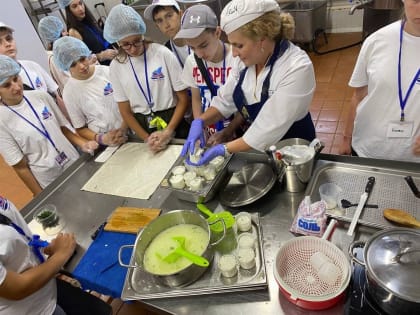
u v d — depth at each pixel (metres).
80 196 1.41
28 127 1.78
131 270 0.96
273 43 1.13
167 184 1.20
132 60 1.79
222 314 0.81
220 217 1.05
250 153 1.39
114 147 1.75
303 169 1.09
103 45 3.30
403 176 1.09
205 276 0.90
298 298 0.74
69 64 1.79
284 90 1.13
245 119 1.54
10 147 1.76
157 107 1.91
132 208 1.24
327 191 1.08
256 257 0.93
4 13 2.72
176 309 0.84
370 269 0.67
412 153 1.29
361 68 1.31
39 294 1.03
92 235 1.16
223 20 1.05
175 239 1.00
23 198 2.96
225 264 0.88
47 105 1.89
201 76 1.72
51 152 1.88
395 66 1.17
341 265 0.80
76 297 1.22
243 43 1.06
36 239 1.09
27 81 2.19
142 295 0.88
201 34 1.42
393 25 1.18
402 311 0.64
